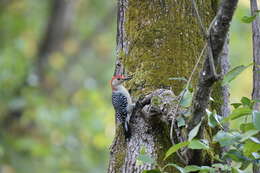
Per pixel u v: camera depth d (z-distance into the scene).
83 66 33.62
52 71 31.30
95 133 24.91
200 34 10.32
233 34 27.16
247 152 7.84
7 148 25.80
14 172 25.23
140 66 10.37
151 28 10.41
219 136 7.98
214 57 7.93
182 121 8.73
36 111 25.16
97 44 34.78
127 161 10.00
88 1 34.56
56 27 32.12
